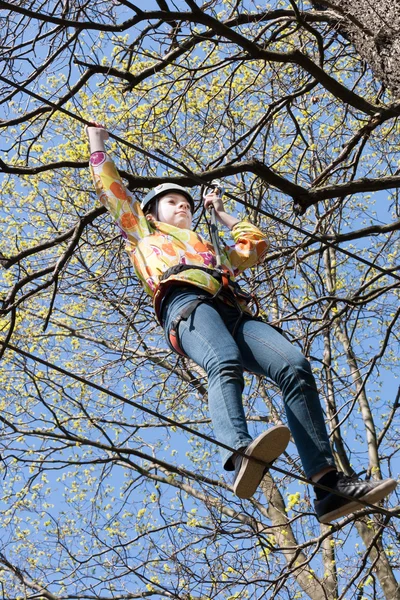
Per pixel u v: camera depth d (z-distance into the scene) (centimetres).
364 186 603
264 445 359
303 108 877
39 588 879
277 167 972
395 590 895
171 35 650
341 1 650
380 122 640
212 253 436
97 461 877
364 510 745
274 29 802
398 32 609
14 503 941
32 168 577
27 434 852
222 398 374
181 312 400
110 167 448
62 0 643
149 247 435
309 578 897
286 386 393
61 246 1002
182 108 938
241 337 405
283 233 877
